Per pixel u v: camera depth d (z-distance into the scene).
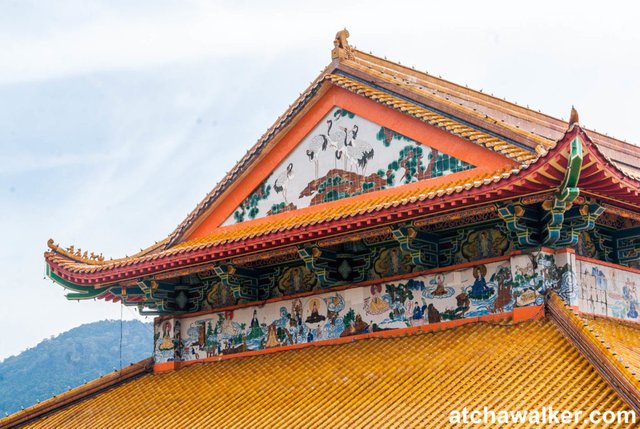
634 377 23.08
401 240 31.69
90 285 39.38
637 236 33.50
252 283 37.91
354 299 34.53
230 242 34.56
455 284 31.94
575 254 30.55
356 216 31.27
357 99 35.56
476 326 30.86
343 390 30.52
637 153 41.75
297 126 37.25
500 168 31.03
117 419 36.06
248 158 38.00
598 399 23.92
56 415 38.62
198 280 40.25
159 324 40.50
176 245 39.97
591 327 26.98
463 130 32.25
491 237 31.77
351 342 34.12
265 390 33.12
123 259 40.22
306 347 35.53
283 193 37.12
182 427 32.78
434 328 32.12
